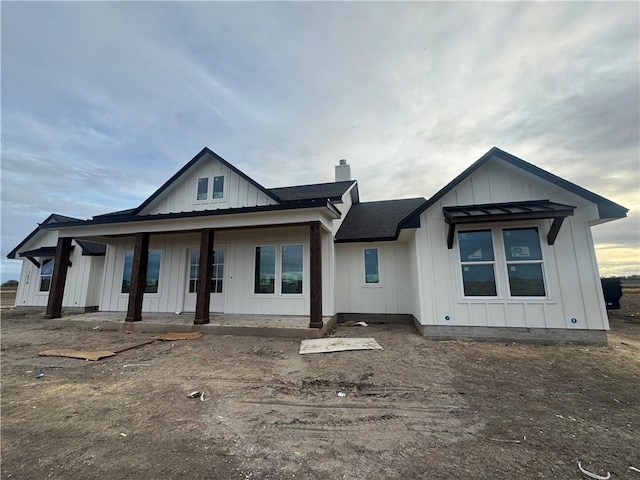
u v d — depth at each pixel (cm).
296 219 750
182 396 357
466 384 390
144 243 862
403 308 930
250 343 635
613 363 475
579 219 619
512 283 641
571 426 276
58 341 676
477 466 211
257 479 196
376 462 217
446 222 650
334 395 357
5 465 217
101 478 200
